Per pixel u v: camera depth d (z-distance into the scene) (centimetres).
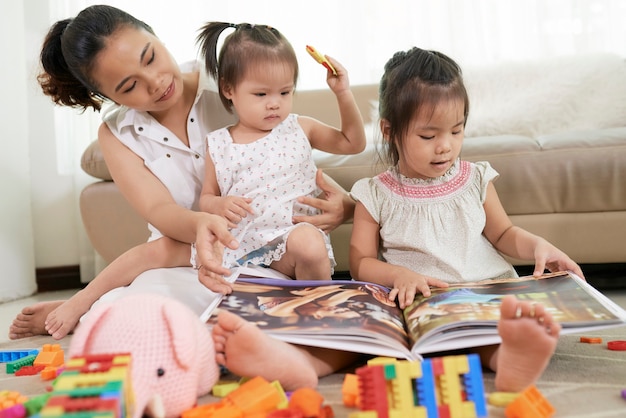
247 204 120
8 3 222
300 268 127
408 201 129
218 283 109
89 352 78
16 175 226
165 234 129
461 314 95
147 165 137
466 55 245
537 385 87
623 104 199
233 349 86
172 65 126
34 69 220
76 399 60
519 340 78
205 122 144
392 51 249
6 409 71
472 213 129
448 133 120
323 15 252
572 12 242
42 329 142
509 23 247
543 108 202
